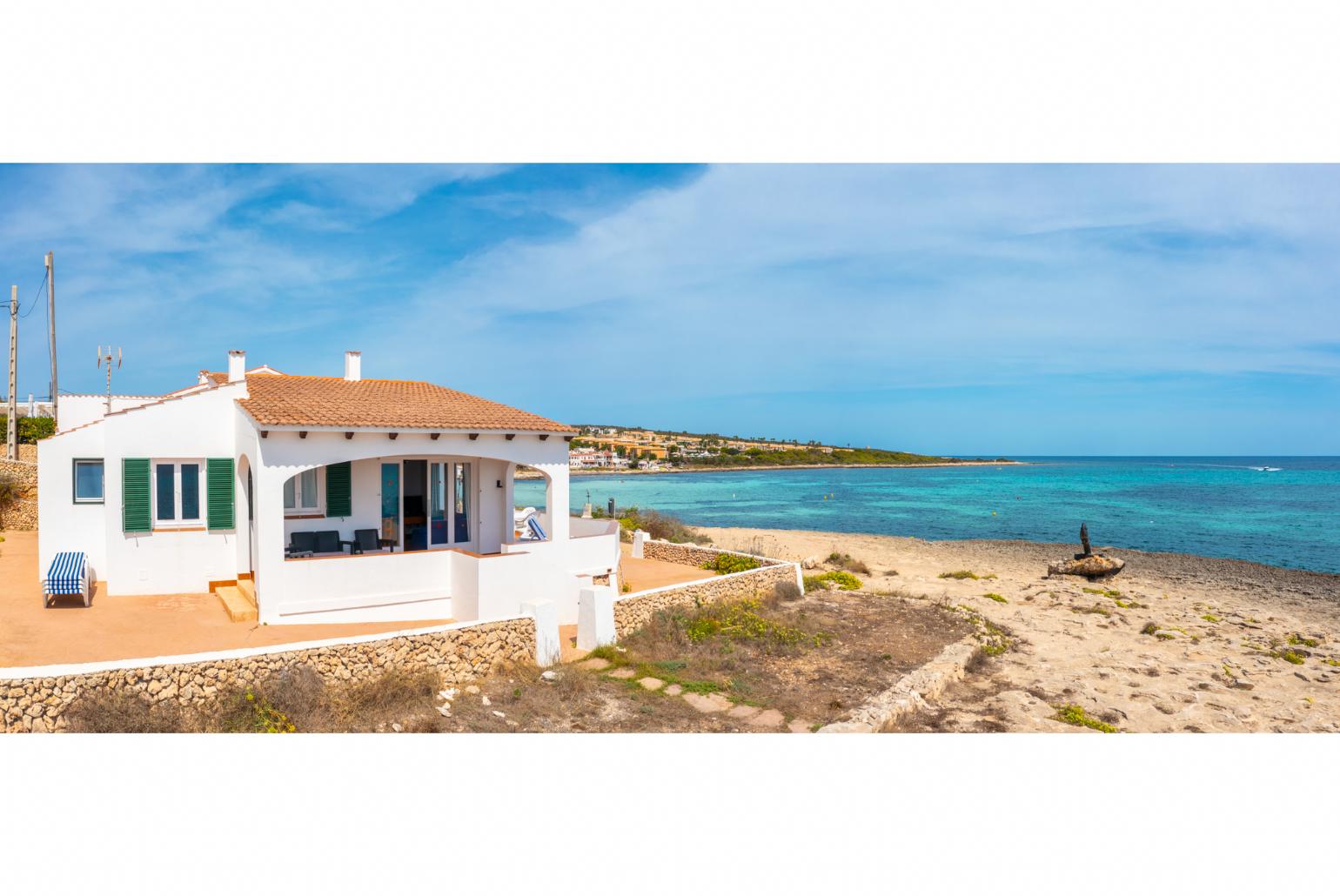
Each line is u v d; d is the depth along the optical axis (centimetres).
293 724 963
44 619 1359
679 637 1534
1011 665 1614
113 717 873
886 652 1591
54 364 2959
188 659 961
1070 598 2492
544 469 1684
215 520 1608
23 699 853
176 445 1581
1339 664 1708
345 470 1697
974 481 12331
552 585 1644
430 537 1802
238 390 1633
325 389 1814
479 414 1705
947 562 3525
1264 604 2623
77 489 1727
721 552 2364
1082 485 10588
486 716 1073
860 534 4872
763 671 1408
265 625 1370
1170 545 4334
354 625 1418
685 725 1103
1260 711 1359
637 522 3309
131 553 1552
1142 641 1884
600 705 1161
